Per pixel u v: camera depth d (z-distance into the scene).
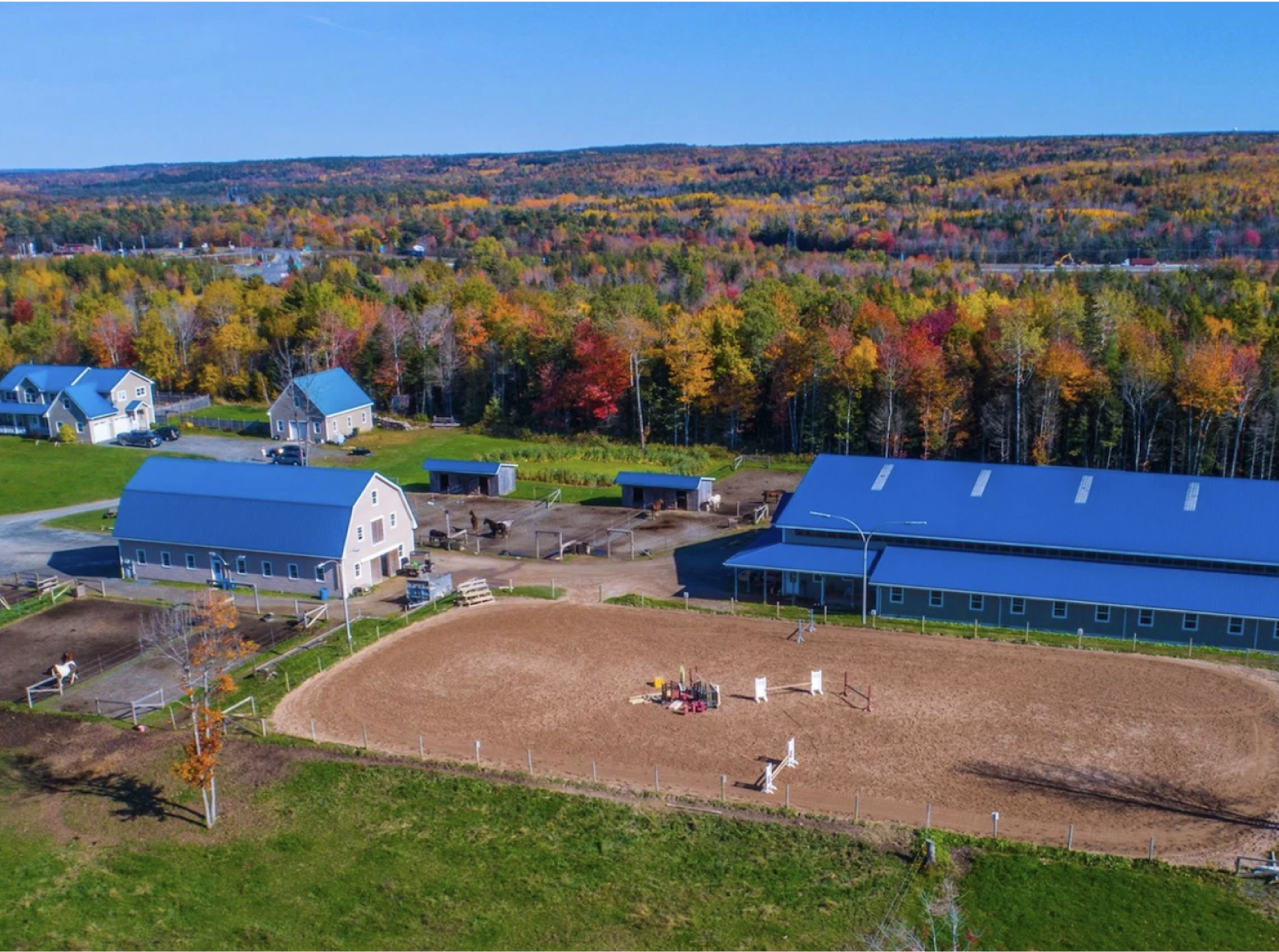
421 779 47.84
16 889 41.38
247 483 77.75
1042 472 74.12
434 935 38.19
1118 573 65.38
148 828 45.38
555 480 105.56
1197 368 98.88
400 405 138.62
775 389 118.56
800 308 139.88
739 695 56.12
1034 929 37.41
